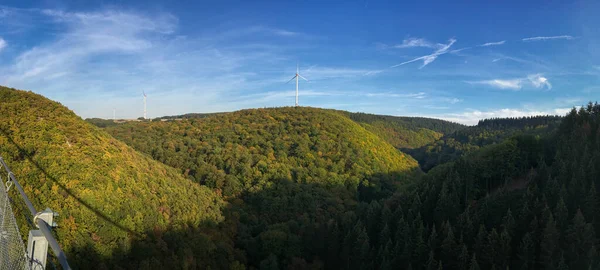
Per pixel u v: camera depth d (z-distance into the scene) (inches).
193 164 3949.3
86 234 1624.0
